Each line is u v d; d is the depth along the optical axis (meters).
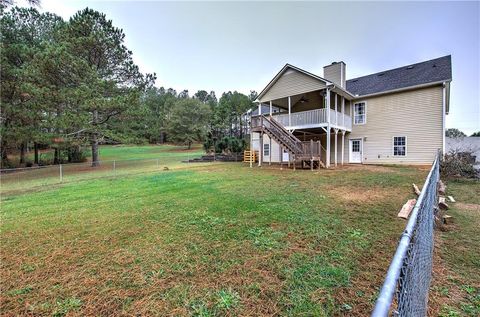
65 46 14.95
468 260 2.92
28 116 14.69
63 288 2.54
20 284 2.63
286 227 4.02
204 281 2.58
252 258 3.03
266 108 20.28
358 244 3.33
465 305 2.13
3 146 16.75
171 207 5.45
